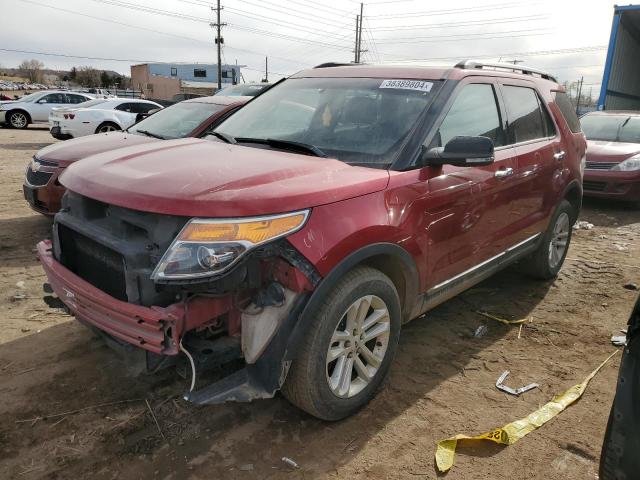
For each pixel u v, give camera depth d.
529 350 3.80
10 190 8.54
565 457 2.71
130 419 2.87
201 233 2.29
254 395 2.52
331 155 3.18
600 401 3.19
